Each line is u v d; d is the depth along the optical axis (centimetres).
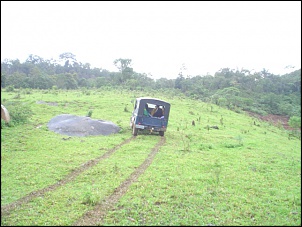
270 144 1919
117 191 833
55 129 1773
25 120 1978
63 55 10388
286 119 4597
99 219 662
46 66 9700
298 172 1172
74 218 661
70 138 1603
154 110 1892
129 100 3753
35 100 3225
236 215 705
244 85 6656
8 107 2120
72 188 851
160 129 1839
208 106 4281
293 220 696
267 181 1005
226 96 5150
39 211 694
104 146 1446
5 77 5409
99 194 793
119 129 1959
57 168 1036
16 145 1366
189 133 2066
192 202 768
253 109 4944
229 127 2695
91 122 1880
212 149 1530
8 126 1780
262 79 6694
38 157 1180
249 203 791
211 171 1084
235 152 1484
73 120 1889
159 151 1405
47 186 863
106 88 5562
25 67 8381
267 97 5441
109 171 1019
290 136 2788
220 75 7275
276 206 779
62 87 5944
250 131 2631
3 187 836
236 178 1012
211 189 878
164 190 845
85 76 10056
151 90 5556
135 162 1156
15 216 666
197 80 7250
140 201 759
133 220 657
